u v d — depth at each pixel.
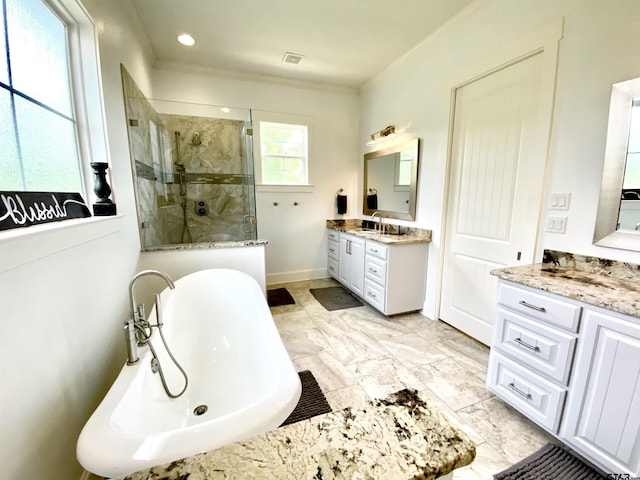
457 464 0.42
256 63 3.16
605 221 1.47
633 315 1.04
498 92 2.04
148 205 2.50
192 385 1.70
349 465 0.40
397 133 3.17
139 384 1.16
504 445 1.38
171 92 3.18
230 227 3.11
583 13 1.51
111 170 1.67
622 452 1.11
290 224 3.96
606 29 1.43
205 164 3.05
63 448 1.03
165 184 2.98
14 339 0.81
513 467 1.27
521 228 1.93
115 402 0.96
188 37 2.62
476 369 1.98
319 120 3.87
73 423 1.11
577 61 1.56
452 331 2.54
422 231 2.85
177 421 1.40
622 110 1.38
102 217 1.48
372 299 2.97
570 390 1.27
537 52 1.76
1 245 0.74
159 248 2.34
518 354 1.49
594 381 1.19
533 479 1.21
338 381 1.87
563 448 1.36
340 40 2.68
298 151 3.92
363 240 3.09
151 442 0.73
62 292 1.06
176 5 2.17
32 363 0.88
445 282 2.66
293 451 0.43
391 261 2.69
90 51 1.52
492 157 2.12
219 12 2.26
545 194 1.76
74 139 1.51
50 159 1.27
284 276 4.02
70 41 1.47
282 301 3.31
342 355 2.17
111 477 0.68
